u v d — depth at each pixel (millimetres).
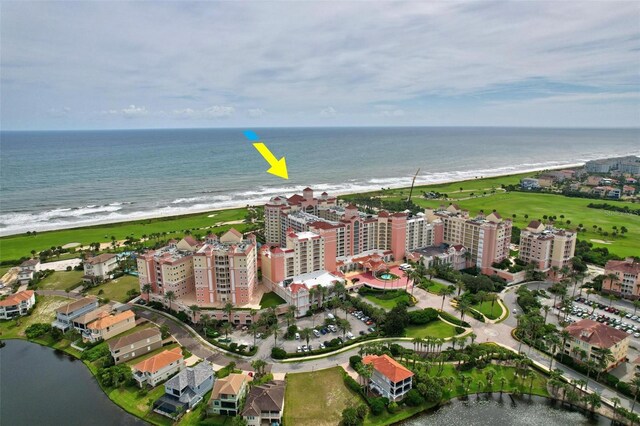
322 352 137750
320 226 196500
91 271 195125
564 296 172875
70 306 158625
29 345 148750
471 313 163625
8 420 110125
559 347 132375
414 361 129125
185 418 109500
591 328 129625
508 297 179875
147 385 122438
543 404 115938
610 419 109125
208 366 124312
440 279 199625
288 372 127562
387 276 197000
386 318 150500
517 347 140250
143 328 155625
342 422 107625
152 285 176000
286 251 180125
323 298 170000
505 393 120125
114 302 176250
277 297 174250
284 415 109625
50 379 128250
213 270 165500
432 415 112062
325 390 119625
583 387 120125
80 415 111812
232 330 153750
